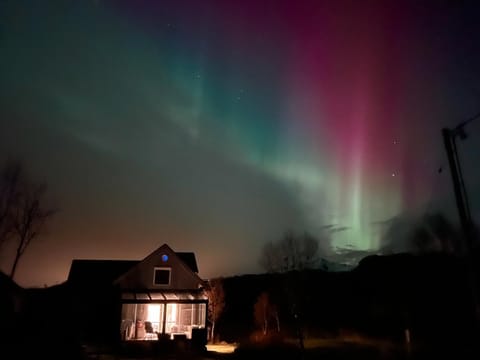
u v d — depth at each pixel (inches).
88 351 797.9
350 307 1086.4
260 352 767.1
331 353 691.4
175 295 1045.8
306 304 984.3
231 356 780.6
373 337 847.1
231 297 1489.9
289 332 994.1
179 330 1024.9
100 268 1259.2
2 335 660.7
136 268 1078.4
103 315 1029.8
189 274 1098.7
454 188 437.4
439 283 844.0
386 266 1149.7
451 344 656.4
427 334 743.1
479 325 601.0
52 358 605.3
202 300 1005.2
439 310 811.4
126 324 1007.6
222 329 1285.7
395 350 673.6
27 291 983.0
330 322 1000.9
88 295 1054.4
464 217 429.4
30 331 736.3
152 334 991.0
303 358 671.1
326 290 1141.7
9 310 844.0
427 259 904.3
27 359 562.6
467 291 778.8
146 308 1037.2
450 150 442.6
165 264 1094.4
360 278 1225.4
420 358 601.9
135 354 796.0
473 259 424.5
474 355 578.6
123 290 1023.6
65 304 1007.6
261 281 1549.0
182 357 760.3
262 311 1163.9
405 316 861.8
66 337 730.8
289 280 990.4
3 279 860.6
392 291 1002.7
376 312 983.6
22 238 901.2
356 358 639.1
